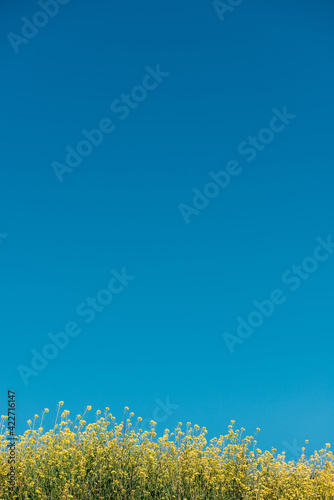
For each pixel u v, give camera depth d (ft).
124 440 25.00
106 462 23.08
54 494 20.18
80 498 20.47
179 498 21.35
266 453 26.76
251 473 24.85
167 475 22.59
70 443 23.76
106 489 21.26
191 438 26.18
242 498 22.95
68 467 21.65
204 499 22.38
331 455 27.45
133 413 25.81
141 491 21.62
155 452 24.40
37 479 20.74
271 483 24.91
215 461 24.70
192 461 24.49
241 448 26.25
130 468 22.90
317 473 26.68
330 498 23.39
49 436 24.02
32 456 22.54
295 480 25.72
